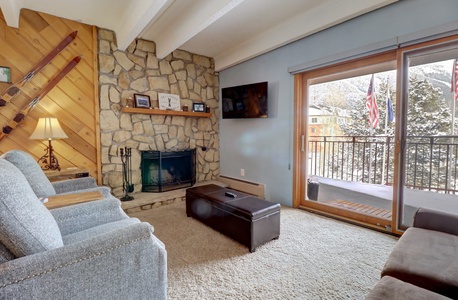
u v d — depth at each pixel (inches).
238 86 154.7
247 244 84.5
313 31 114.5
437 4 81.4
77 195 73.7
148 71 148.6
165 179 157.4
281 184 140.3
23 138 111.5
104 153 132.9
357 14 98.7
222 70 180.9
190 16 112.3
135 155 145.0
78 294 36.4
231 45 155.9
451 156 89.1
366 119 152.3
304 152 131.8
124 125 139.9
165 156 152.0
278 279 68.2
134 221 64.9
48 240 37.8
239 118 157.8
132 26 108.3
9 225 33.3
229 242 91.5
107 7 111.3
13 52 107.7
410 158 94.5
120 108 138.0
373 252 82.9
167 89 157.4
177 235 97.8
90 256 37.1
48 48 115.6
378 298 34.4
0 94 105.3
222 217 95.4
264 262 77.2
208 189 116.8
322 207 124.6
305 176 132.3
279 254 82.1
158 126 154.6
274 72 140.2
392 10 91.6
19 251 34.8
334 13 103.9
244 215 85.1
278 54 137.0
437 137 90.1
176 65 161.8
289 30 123.5
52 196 72.0
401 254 48.8
